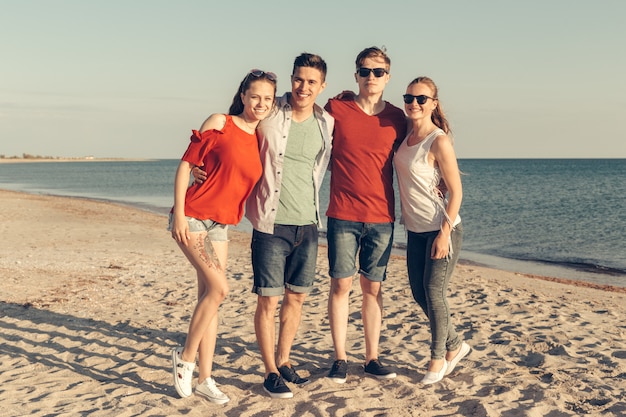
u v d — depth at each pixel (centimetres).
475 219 2861
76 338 571
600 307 787
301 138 405
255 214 411
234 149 382
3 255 1108
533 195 4872
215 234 398
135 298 764
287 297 439
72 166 17562
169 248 1348
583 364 494
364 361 498
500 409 389
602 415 381
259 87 381
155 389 434
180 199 382
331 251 439
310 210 416
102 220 2091
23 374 470
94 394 425
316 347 541
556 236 2203
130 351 531
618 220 2825
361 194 425
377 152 422
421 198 423
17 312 666
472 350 530
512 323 646
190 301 750
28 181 7088
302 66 391
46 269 952
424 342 563
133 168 14800
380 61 416
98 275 921
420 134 422
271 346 425
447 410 390
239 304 737
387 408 394
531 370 477
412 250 445
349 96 442
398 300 769
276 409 393
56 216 2156
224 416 384
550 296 876
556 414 383
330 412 386
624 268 1505
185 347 407
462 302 777
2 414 386
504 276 1150
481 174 10281
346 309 454
